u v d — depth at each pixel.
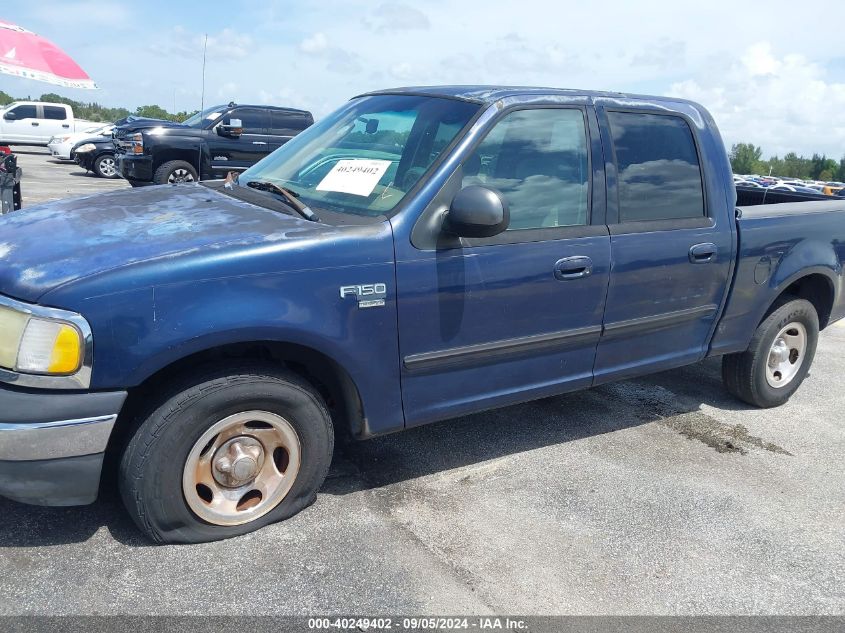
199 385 2.65
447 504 3.34
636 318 3.84
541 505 3.40
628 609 2.70
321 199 3.31
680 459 4.02
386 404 3.13
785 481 3.85
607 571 2.92
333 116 4.04
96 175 19.17
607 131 3.71
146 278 2.51
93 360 2.46
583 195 3.58
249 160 14.23
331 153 3.64
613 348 3.84
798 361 4.90
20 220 3.12
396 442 3.97
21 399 2.44
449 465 3.74
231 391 2.69
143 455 2.61
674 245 3.88
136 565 2.70
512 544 3.05
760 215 4.34
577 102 3.63
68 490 2.55
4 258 2.67
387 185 3.21
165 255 2.59
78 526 2.91
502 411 4.53
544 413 4.55
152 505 2.67
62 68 5.95
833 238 4.76
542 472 3.73
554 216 3.48
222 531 2.88
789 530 3.35
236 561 2.77
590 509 3.40
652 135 3.91
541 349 3.53
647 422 4.52
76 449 2.50
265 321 2.68
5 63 5.71
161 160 13.36
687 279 3.99
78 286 2.44
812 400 5.14
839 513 3.54
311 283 2.79
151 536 2.76
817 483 3.85
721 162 4.19
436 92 3.64
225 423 2.74
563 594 2.75
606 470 3.81
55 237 2.81
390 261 2.96
